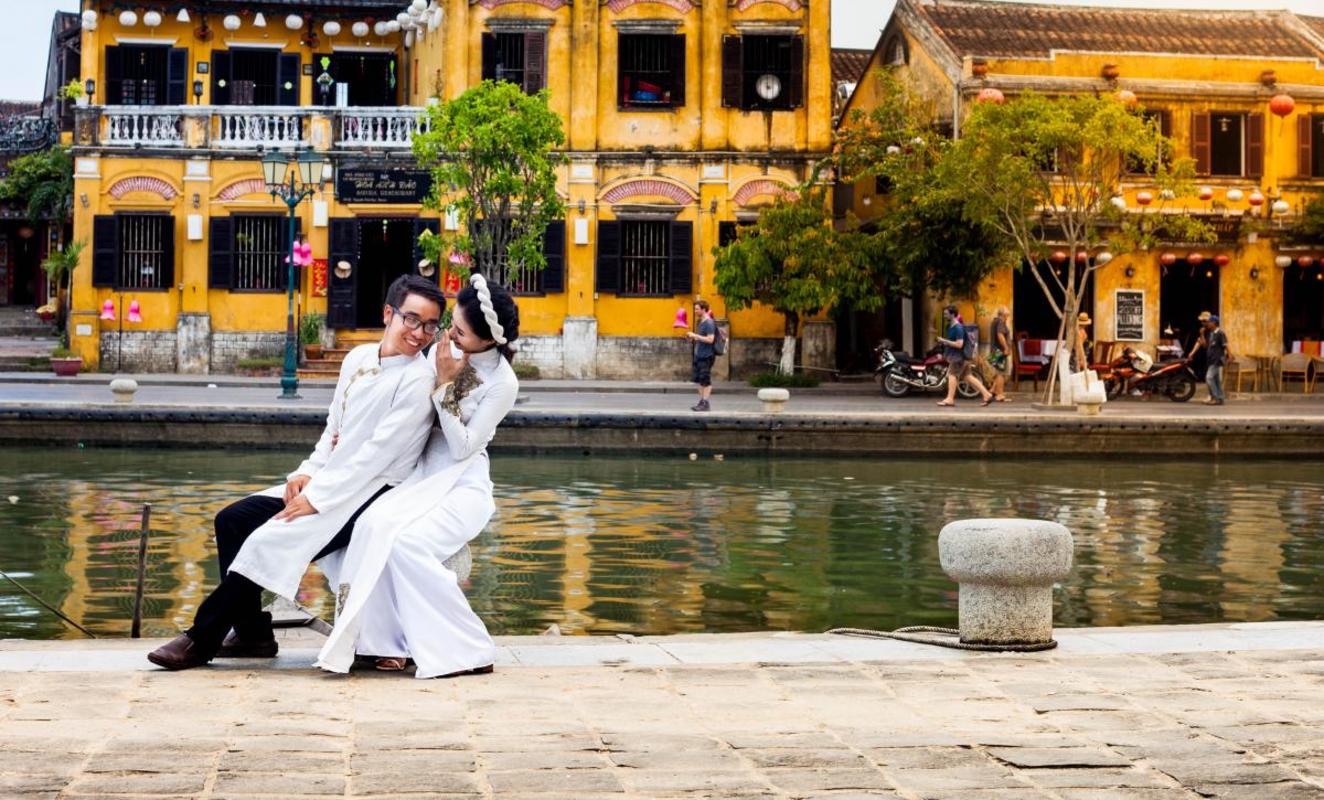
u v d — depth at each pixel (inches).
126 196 1359.5
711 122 1370.6
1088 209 1127.0
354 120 1365.7
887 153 1280.8
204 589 437.1
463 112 1139.3
